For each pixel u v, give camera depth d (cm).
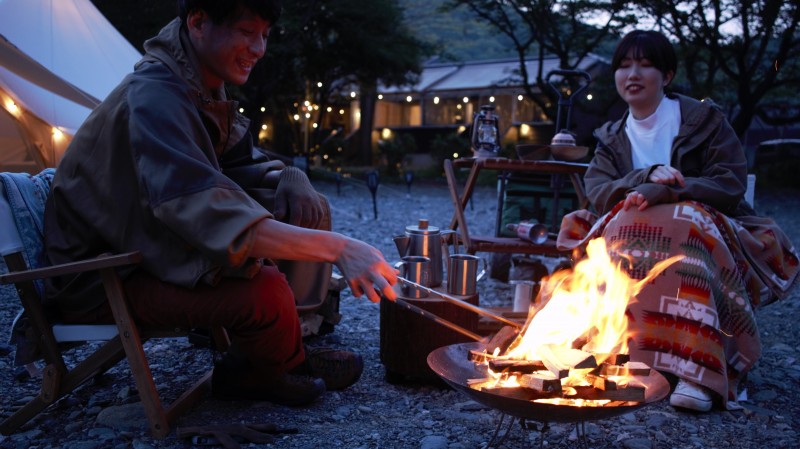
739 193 289
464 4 2139
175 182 193
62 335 222
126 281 216
